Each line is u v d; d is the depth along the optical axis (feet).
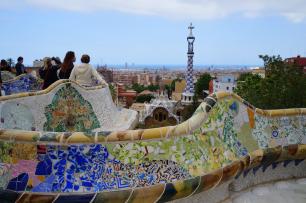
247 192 16.56
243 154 15.88
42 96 24.29
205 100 14.87
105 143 12.16
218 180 13.70
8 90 31.94
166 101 114.42
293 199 16.34
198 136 13.85
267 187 17.46
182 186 12.46
